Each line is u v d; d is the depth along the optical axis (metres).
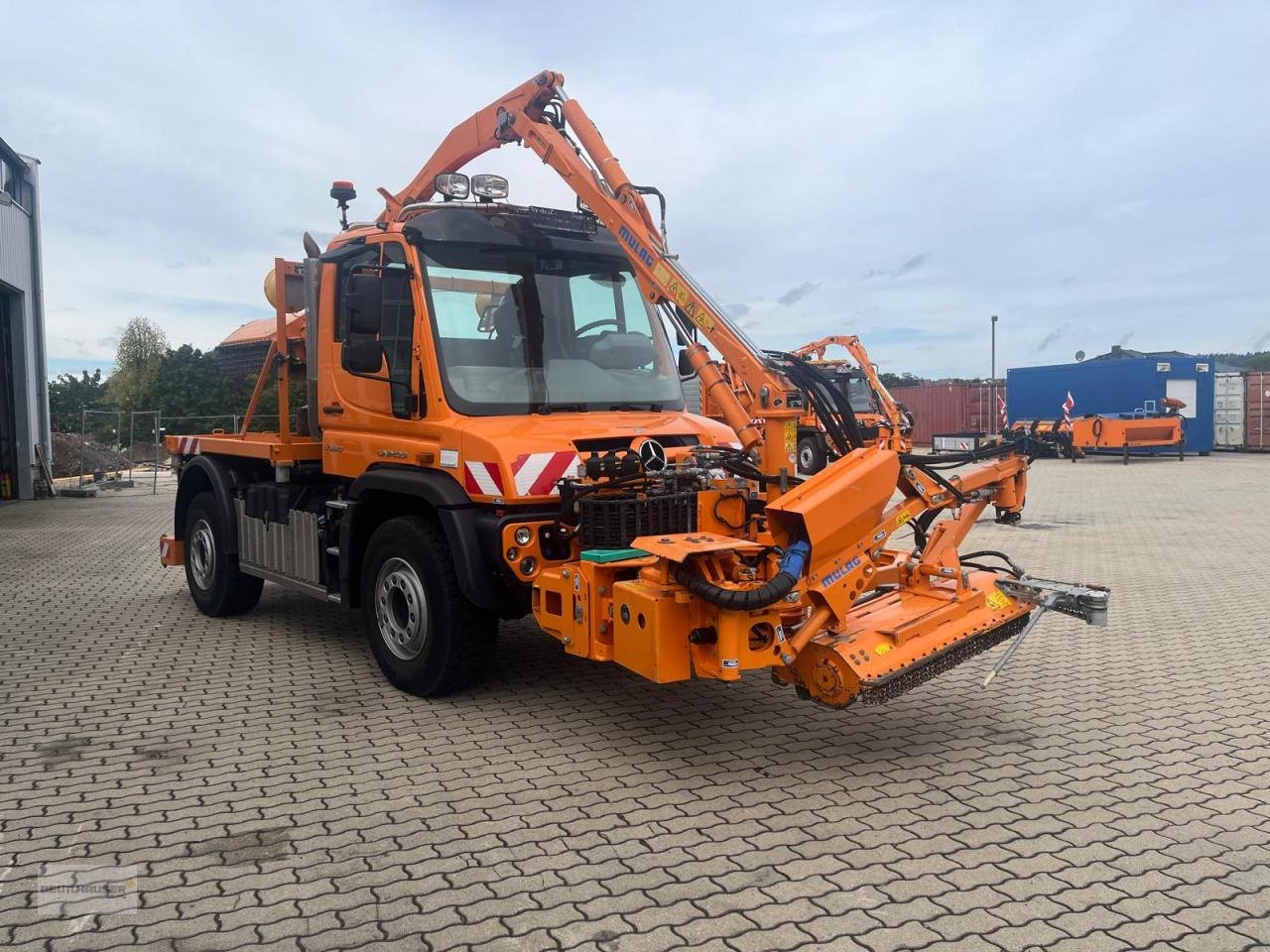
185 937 3.00
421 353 5.33
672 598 4.22
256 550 7.18
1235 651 6.62
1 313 18.98
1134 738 4.86
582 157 6.16
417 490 5.25
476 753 4.66
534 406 5.45
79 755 4.62
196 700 5.52
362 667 6.25
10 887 3.32
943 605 4.71
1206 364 28.84
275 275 7.09
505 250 5.66
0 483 19.30
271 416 7.57
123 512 17.11
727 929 3.04
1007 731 4.98
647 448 5.12
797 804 4.04
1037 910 3.16
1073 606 4.73
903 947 2.94
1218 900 3.21
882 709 5.36
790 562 4.13
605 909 3.17
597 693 5.65
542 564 4.98
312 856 3.55
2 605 8.38
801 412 4.87
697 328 5.41
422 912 3.15
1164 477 21.45
